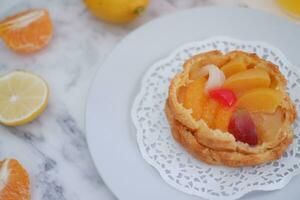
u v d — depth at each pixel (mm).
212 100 432
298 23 536
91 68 521
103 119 460
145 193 419
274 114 432
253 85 434
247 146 419
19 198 430
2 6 566
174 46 504
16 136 480
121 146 446
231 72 449
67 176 456
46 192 449
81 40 541
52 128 484
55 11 563
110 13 517
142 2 509
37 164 463
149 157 438
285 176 418
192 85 440
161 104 469
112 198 442
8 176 436
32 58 532
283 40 497
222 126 423
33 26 527
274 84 445
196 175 430
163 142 449
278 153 419
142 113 462
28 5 567
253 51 492
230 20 514
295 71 473
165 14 550
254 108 431
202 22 516
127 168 433
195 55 473
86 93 503
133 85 481
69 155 468
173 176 428
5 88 492
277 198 411
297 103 459
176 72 486
